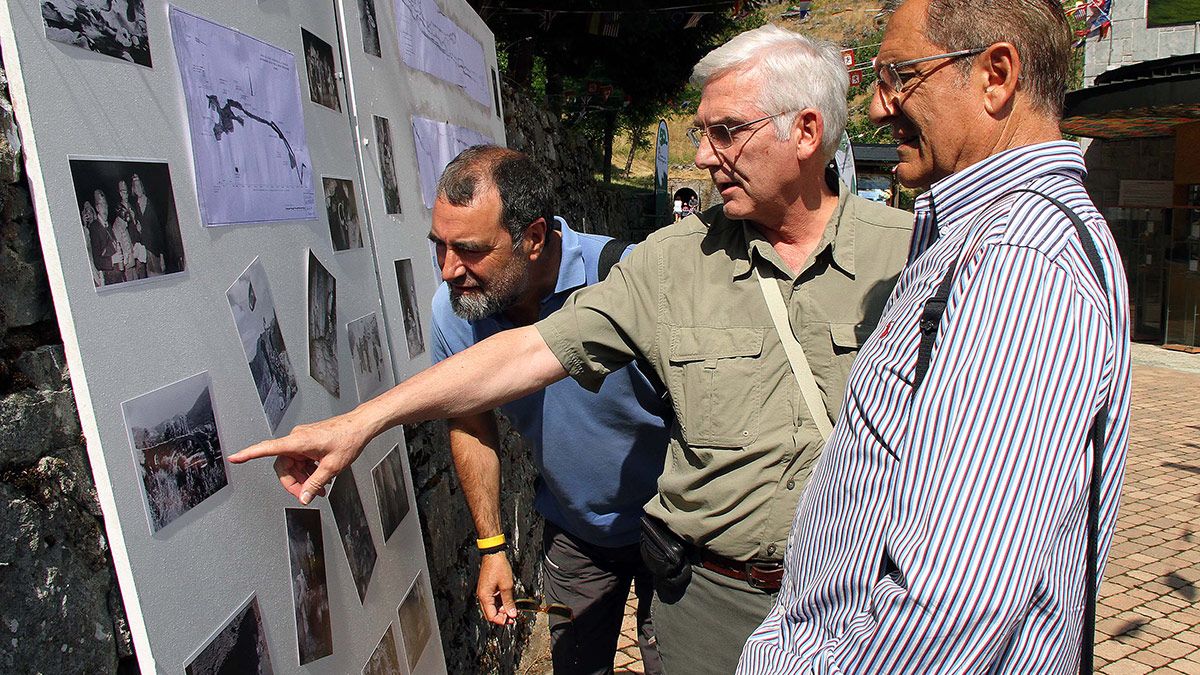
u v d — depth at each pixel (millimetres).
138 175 1064
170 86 1153
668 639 1885
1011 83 1131
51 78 938
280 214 1451
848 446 1152
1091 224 1086
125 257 1027
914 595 992
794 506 1651
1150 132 11281
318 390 1524
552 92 12445
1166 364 10133
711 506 1709
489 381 1620
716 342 1677
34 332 1060
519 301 2066
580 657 2473
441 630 2566
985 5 1124
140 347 1031
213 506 1145
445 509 2676
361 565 1625
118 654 1117
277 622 1271
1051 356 982
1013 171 1141
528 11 8758
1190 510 5418
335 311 1650
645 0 10531
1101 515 1087
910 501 1021
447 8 2979
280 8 1556
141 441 1010
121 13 1064
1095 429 1031
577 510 2301
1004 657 1045
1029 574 973
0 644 938
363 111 2004
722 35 12523
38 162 907
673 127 31359
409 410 1500
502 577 2271
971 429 986
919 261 1213
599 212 9391
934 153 1208
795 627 1219
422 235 2406
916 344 1079
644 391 2098
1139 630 3949
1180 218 10805
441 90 2816
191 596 1064
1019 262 1011
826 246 1637
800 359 1639
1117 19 12086
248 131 1358
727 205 1651
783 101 1564
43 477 1023
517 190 1904
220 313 1213
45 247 915
